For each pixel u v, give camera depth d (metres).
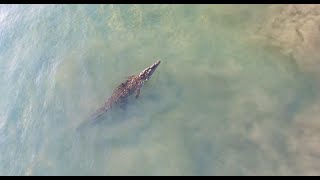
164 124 14.98
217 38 17.58
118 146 14.70
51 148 15.12
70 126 15.59
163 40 17.83
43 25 19.84
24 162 14.96
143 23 18.73
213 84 15.88
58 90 16.77
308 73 15.70
